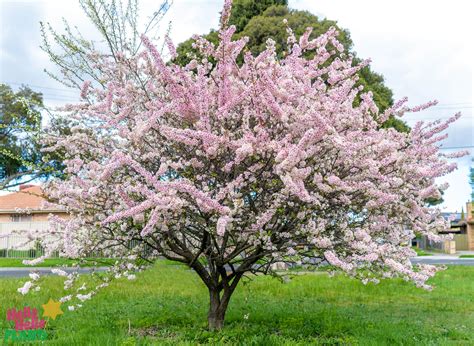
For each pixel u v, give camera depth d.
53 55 6.53
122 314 6.68
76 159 5.09
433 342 5.18
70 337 5.00
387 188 5.05
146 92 5.53
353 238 4.83
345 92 5.12
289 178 4.08
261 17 18.19
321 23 17.81
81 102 5.63
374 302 8.41
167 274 12.14
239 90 5.18
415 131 5.72
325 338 5.32
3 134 19.34
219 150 4.80
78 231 5.11
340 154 4.86
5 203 24.70
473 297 8.98
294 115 4.80
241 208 4.95
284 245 5.20
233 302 7.95
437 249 33.53
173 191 4.30
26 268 15.15
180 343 4.77
